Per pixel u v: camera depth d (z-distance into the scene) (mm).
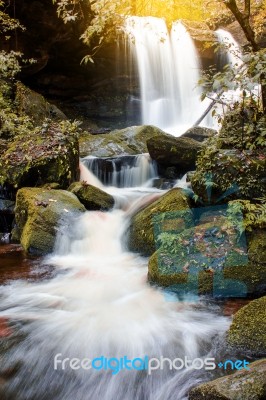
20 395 2963
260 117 6094
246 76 5105
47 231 6008
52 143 7973
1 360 3312
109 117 16500
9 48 11430
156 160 8914
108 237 6211
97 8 6867
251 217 4547
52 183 7387
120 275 5098
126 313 4039
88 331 3688
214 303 4117
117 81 15867
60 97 15570
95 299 4395
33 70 13141
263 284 4086
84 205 7055
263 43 13773
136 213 6559
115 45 13945
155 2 11680
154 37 15594
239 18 5867
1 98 10117
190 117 16203
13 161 7527
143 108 16562
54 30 11734
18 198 6723
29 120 10242
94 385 3039
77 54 13711
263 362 2715
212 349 3320
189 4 11508
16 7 10570
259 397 2348
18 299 4406
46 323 3852
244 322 3307
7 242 6711
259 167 5086
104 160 9289
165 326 3738
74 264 5551
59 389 3021
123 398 2941
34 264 5551
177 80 16547
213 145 6199
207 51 16234
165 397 2861
